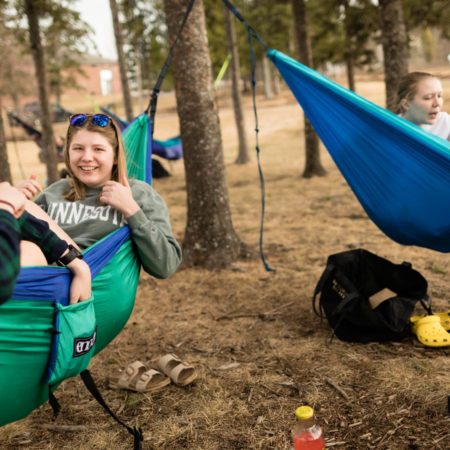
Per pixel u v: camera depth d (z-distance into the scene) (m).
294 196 9.91
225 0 4.06
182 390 3.34
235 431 2.87
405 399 3.02
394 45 7.07
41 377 2.12
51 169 10.73
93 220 2.67
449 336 3.62
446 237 3.49
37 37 10.31
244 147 16.05
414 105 3.83
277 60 3.79
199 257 5.83
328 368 3.45
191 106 5.70
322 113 3.65
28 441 2.90
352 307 3.76
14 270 1.42
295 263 5.77
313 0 12.90
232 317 4.48
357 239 6.54
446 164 3.17
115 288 2.49
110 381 3.50
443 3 10.16
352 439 2.72
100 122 2.66
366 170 3.57
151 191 2.83
